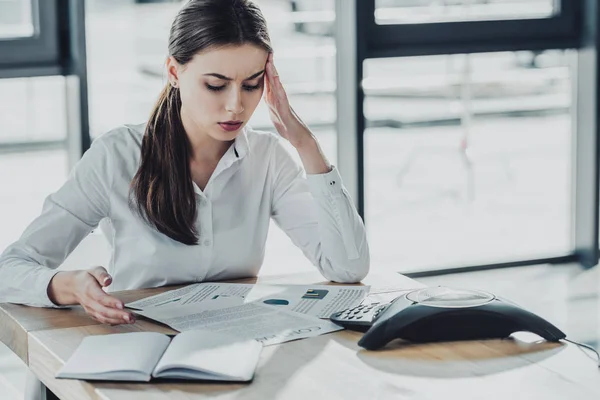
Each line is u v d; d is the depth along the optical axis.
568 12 4.53
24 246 1.96
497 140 6.39
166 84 1.98
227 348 1.44
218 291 1.90
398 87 4.96
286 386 1.35
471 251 4.77
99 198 2.03
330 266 2.01
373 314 1.64
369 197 5.77
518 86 5.44
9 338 1.75
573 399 1.29
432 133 6.22
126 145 2.04
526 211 5.62
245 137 2.07
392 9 4.17
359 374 1.40
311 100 4.33
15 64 3.54
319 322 1.66
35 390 1.84
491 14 4.39
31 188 4.43
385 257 4.64
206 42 1.79
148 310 1.75
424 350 1.50
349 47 4.05
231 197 2.06
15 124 4.20
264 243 2.14
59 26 3.59
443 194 5.88
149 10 4.19
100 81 4.19
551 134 6.54
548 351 1.49
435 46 4.26
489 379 1.37
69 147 3.73
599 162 4.60
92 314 1.68
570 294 4.20
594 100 4.55
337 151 4.22
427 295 1.59
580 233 4.71
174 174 1.96
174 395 1.32
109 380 1.38
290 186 2.16
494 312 1.54
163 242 2.01
